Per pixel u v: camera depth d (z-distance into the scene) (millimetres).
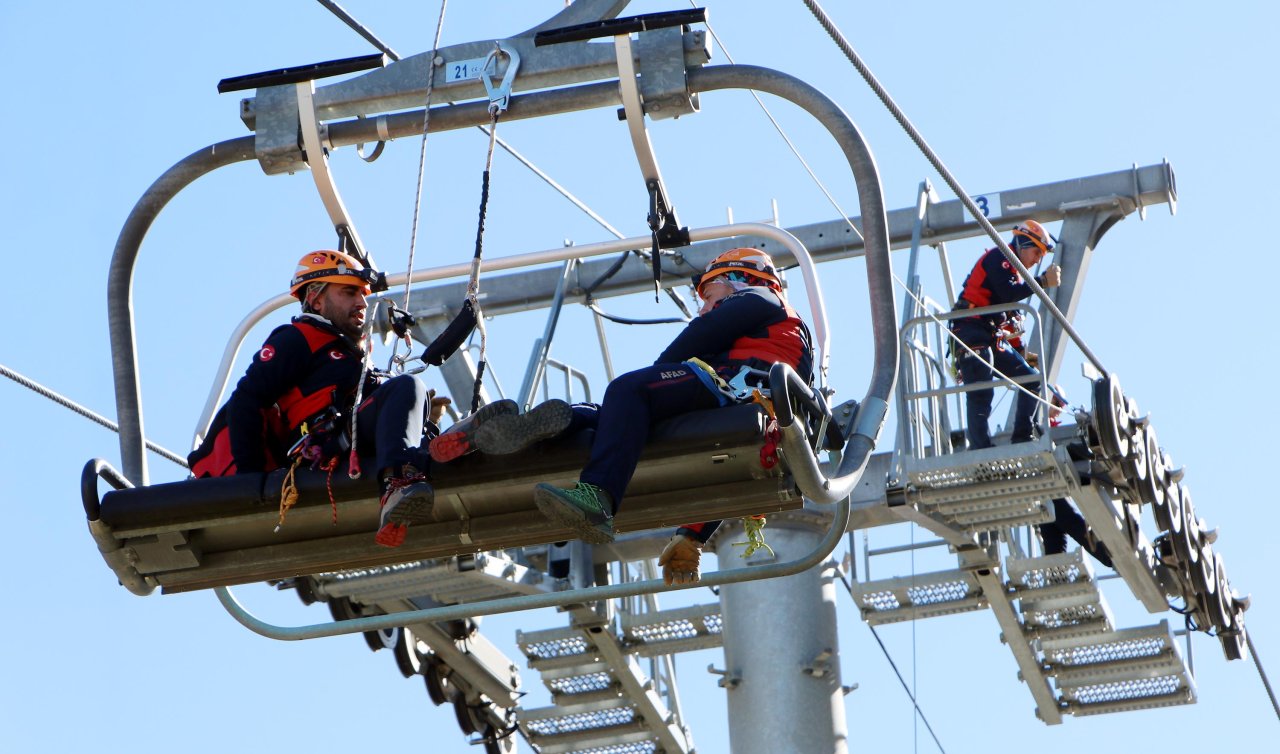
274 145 19781
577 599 18703
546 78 19469
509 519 17906
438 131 19719
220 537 18156
